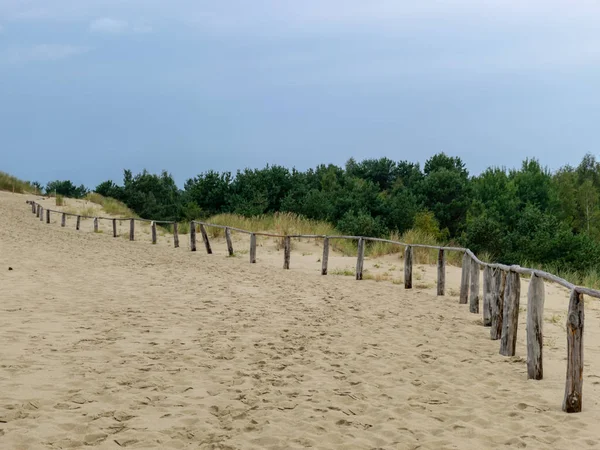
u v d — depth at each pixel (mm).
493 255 25359
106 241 26172
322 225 26594
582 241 24109
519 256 24656
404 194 35469
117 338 8883
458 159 48938
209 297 13078
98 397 6180
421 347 9070
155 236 26094
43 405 5848
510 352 8586
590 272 20125
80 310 10930
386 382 7152
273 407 6117
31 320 9797
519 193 45375
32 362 7340
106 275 15945
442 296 14375
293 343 9039
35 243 23531
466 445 5211
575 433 5504
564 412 6086
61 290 13141
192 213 34344
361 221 26172
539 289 7352
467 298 13344
